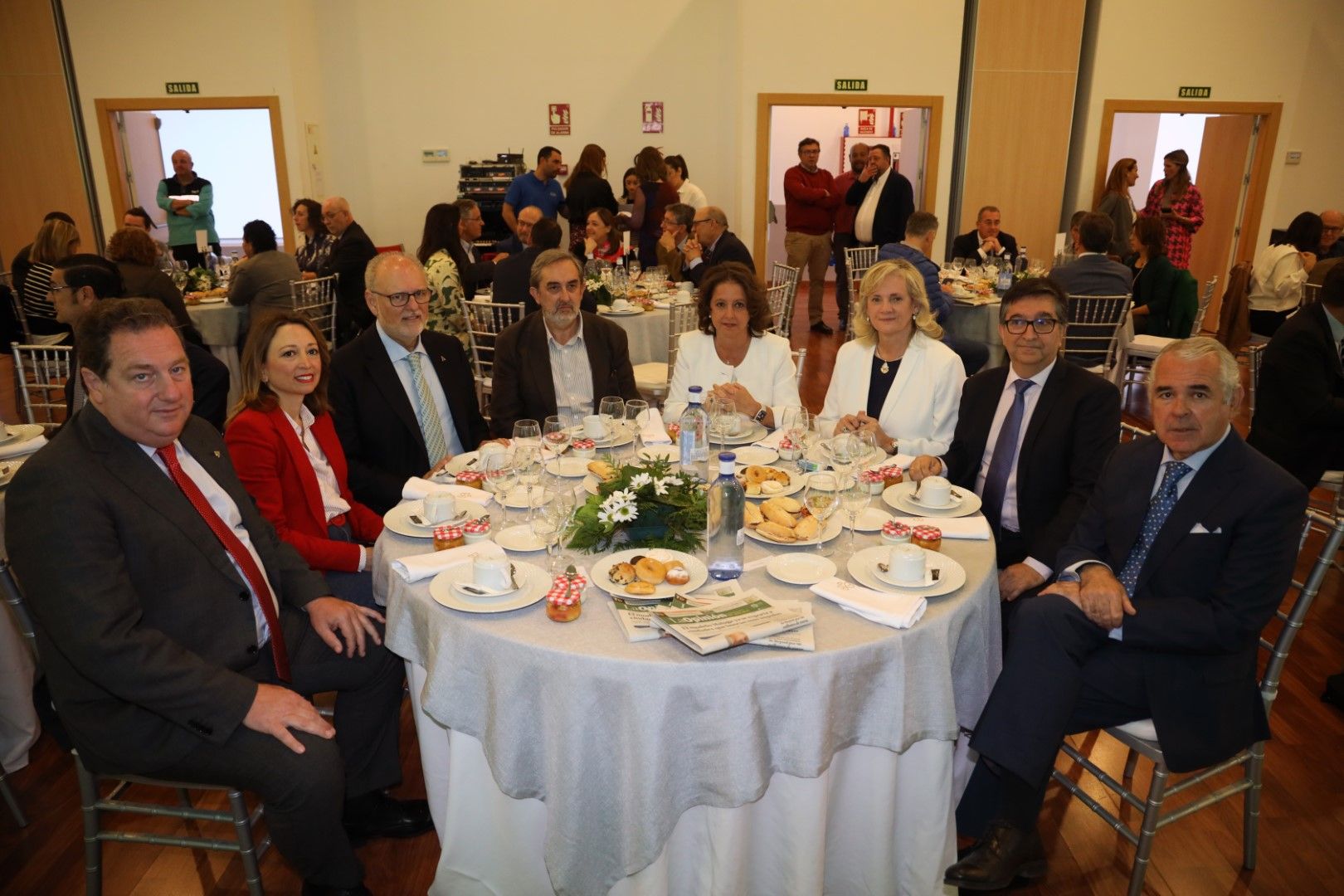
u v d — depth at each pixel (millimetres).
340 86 8242
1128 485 2020
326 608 2039
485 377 4980
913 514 2127
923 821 1755
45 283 5223
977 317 5645
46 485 1598
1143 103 8414
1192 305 5957
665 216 6754
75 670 1676
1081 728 1911
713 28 8391
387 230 8602
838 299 8211
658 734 1469
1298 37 8383
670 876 1647
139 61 7637
